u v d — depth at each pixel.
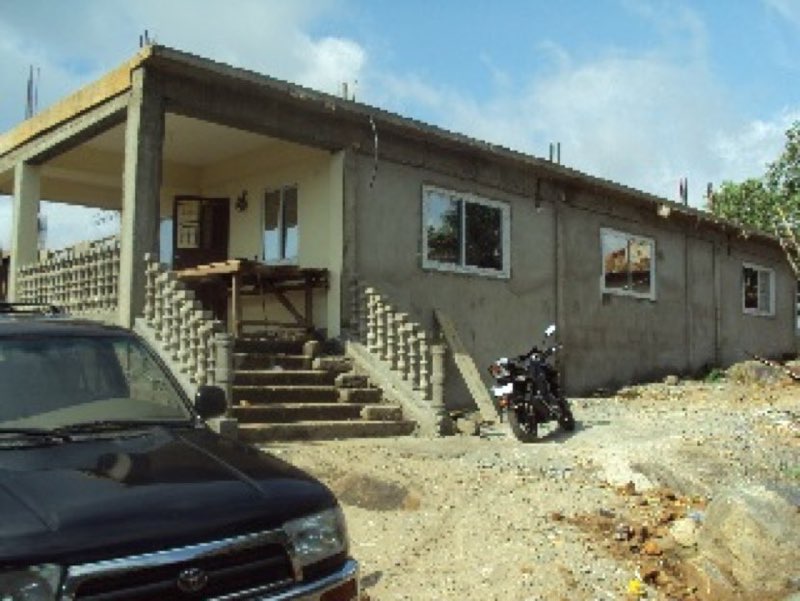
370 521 6.67
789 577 5.31
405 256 14.01
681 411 13.13
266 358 11.70
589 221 18.28
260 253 14.82
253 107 12.01
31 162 14.26
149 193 10.94
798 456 8.84
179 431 4.04
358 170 13.38
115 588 2.76
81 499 2.98
